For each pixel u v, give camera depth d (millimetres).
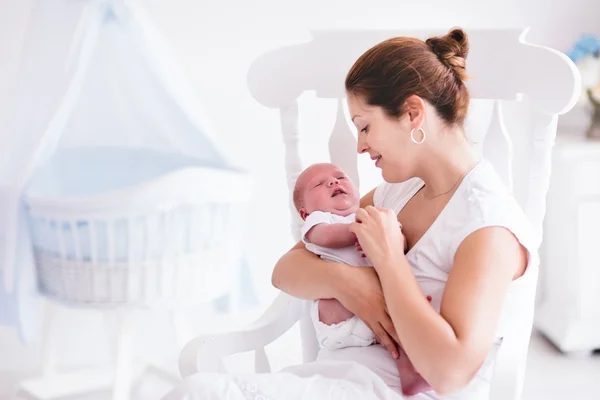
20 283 2465
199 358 1509
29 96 2527
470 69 1670
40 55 2531
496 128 1734
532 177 1651
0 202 2443
